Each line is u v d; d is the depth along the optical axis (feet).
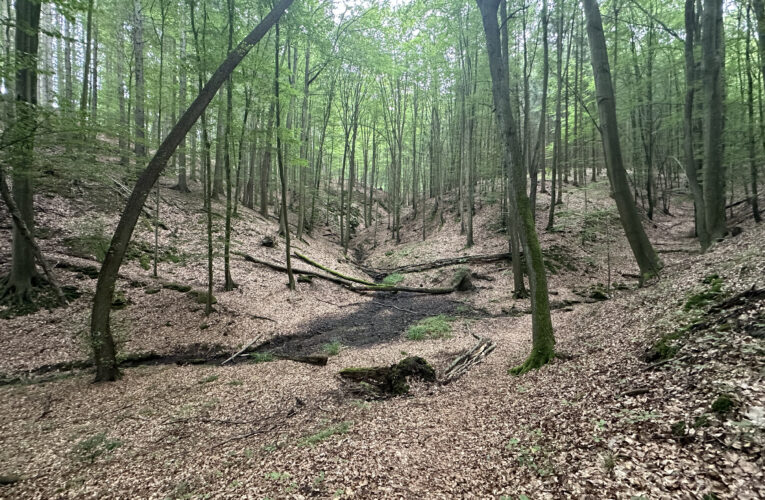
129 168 39.83
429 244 78.69
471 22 64.18
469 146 70.85
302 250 67.67
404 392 24.06
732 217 56.54
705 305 18.04
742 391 10.57
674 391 12.45
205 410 22.62
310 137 94.48
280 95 46.60
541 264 23.02
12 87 27.25
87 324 33.53
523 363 23.03
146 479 15.19
